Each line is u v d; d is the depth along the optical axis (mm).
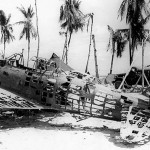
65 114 14758
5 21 47844
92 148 9258
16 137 10148
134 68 27656
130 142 9203
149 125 10336
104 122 13359
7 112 13984
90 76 12867
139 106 10930
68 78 11539
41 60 13273
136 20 30969
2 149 8758
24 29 42125
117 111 11039
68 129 11688
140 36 31422
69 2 34406
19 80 12438
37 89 11945
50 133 10898
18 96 12289
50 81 11664
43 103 11883
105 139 10344
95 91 11078
